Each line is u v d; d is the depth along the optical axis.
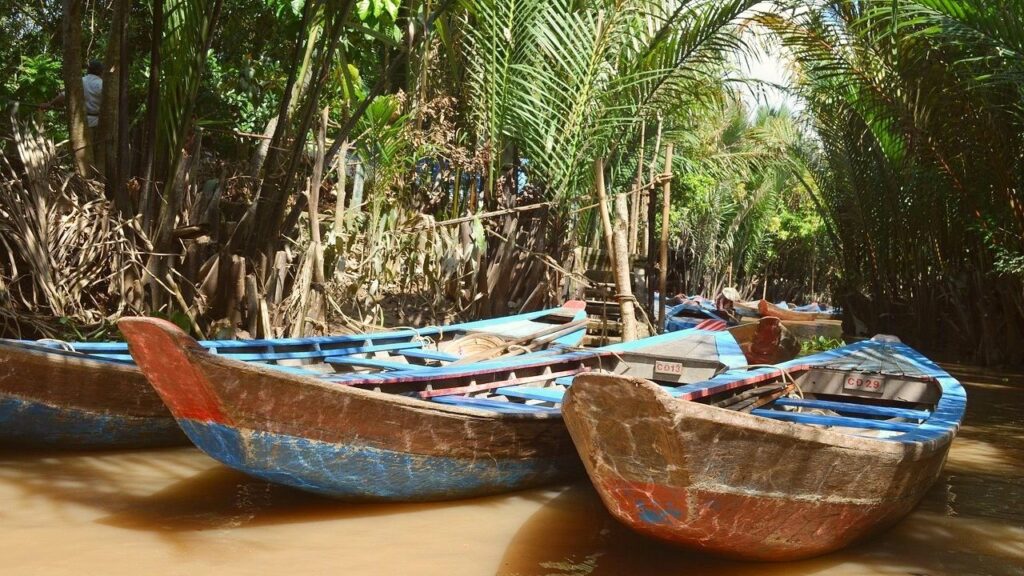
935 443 4.73
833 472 4.14
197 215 8.80
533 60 11.38
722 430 3.76
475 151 11.99
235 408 4.42
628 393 3.71
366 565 4.18
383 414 4.75
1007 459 6.80
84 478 5.38
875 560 4.50
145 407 5.89
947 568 4.39
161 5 8.16
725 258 33.09
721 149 24.88
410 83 12.38
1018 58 8.84
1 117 9.77
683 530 4.07
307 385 4.48
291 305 8.46
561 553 4.45
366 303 9.96
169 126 8.40
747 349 10.41
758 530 4.09
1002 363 13.05
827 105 14.95
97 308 8.05
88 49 12.92
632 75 11.41
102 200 8.12
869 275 16.91
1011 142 11.62
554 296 11.88
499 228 11.54
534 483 5.66
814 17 12.21
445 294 10.70
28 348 5.40
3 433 5.60
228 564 4.12
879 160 15.07
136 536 4.43
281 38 13.06
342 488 4.90
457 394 5.93
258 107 13.12
